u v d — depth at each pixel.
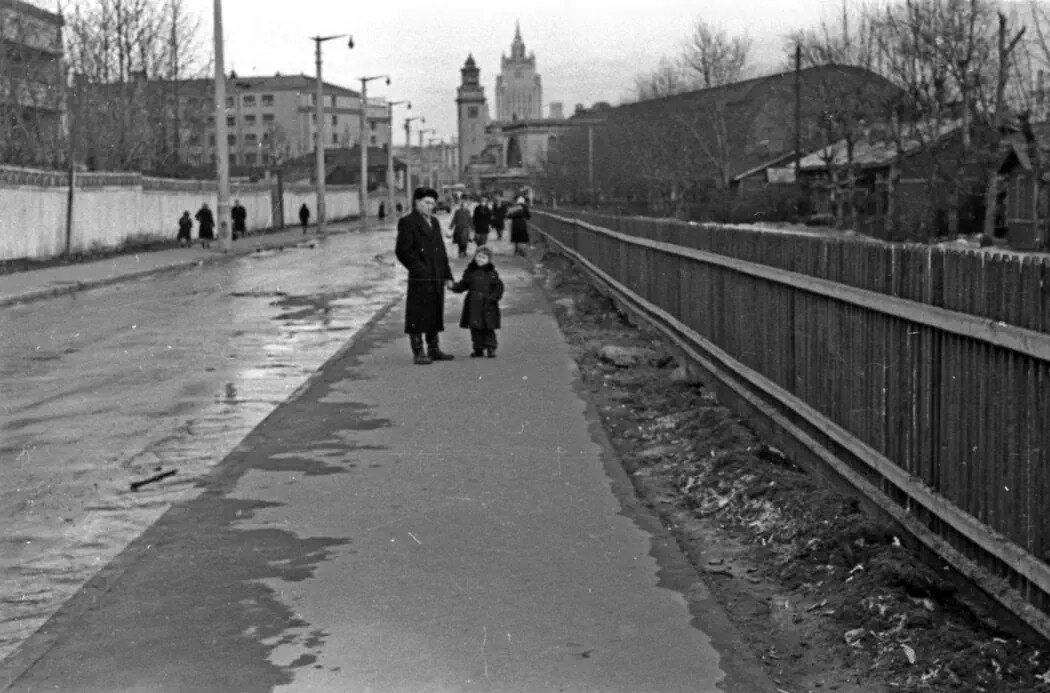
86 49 56.12
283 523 7.58
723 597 6.26
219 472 9.05
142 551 7.00
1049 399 5.08
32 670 5.26
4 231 37.38
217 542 7.16
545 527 7.46
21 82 50.12
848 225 54.66
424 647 5.46
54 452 10.11
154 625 5.77
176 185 56.44
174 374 14.55
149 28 63.53
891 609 5.66
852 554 6.45
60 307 24.45
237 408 12.18
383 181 167.12
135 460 9.77
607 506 7.98
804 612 5.95
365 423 10.95
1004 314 5.52
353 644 5.50
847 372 7.82
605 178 112.19
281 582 6.39
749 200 67.69
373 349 16.53
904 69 50.91
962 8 49.09
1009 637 5.40
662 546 7.04
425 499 8.16
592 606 6.00
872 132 55.91
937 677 5.00
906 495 6.69
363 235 70.88
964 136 44.38
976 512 5.83
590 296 25.94
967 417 5.92
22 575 6.83
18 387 13.59
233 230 60.34
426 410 11.61
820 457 8.21
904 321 6.77
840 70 62.06
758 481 8.20
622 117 111.94
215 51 47.47
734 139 81.25
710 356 12.62
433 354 15.24
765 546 7.12
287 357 16.11
